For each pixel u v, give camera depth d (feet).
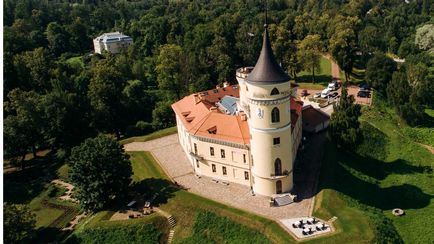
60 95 408.67
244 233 238.27
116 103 447.83
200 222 253.44
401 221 255.09
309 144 345.72
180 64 505.66
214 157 289.53
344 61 493.77
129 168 285.43
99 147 278.26
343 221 234.38
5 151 362.33
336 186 274.36
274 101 239.91
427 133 378.73
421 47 612.29
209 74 506.89
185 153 343.26
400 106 402.93
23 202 323.98
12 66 475.72
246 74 297.74
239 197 268.62
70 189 333.83
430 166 318.24
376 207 269.85
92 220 268.00
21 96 386.11
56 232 278.26
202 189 282.77
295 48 548.72
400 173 313.32
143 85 531.09
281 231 229.66
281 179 261.03
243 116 282.36
